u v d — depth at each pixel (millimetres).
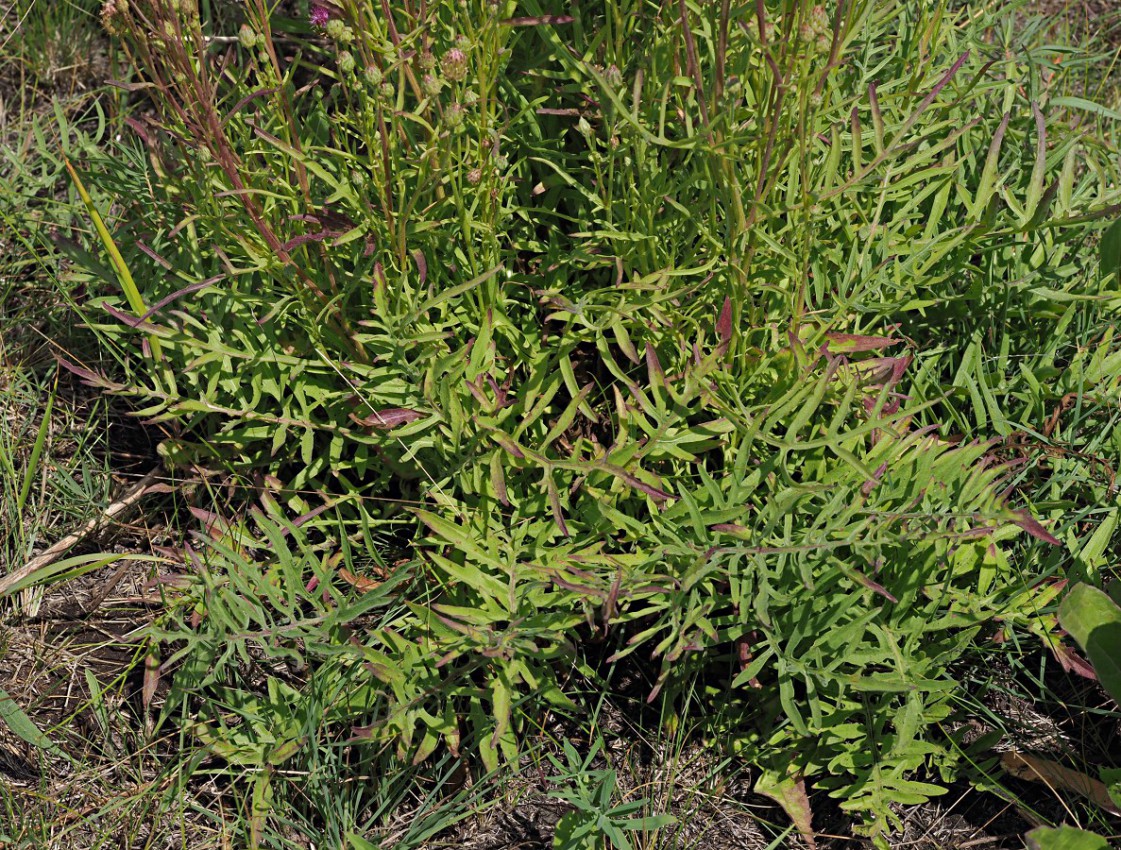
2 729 1989
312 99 2736
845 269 2076
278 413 2168
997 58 3008
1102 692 2066
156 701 2041
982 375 2133
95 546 2281
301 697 1884
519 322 2225
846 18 1855
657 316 1969
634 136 1925
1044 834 1662
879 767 1809
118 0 1717
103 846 1846
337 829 1797
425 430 2043
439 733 1894
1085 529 2172
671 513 1883
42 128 2984
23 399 2436
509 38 2117
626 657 2104
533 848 1903
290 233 2080
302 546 1831
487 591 1808
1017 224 2203
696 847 1897
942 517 1741
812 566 1837
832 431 1793
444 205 1995
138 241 1999
